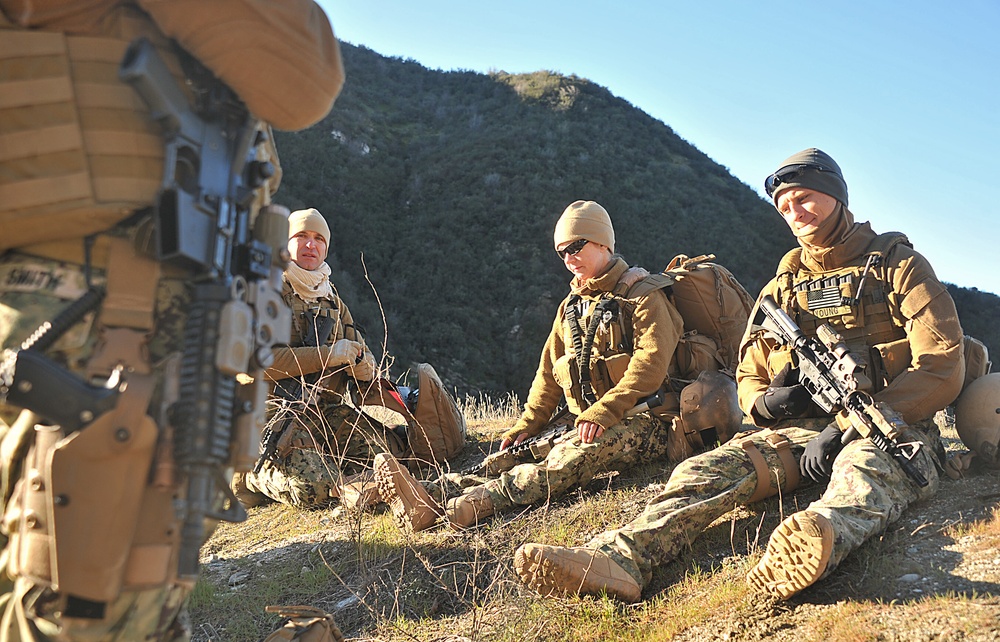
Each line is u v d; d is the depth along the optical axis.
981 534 3.14
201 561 4.71
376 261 42.16
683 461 4.16
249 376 1.95
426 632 3.40
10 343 1.76
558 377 4.81
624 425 4.52
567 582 3.26
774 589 2.99
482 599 3.52
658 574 3.54
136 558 1.71
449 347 37.50
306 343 5.20
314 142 48.34
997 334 30.88
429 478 5.29
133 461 1.67
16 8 1.80
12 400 1.66
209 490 1.74
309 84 1.96
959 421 3.84
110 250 1.79
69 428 1.65
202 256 1.79
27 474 1.70
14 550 1.71
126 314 1.76
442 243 43.78
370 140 52.50
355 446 5.34
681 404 4.53
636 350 4.50
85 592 1.64
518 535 4.06
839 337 3.73
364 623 3.65
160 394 1.76
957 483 3.71
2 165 1.76
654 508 3.57
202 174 1.83
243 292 1.88
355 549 4.29
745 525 3.73
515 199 46.34
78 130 1.78
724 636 2.89
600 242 4.67
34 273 1.82
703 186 52.38
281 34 1.88
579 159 50.47
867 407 3.47
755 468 3.71
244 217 1.96
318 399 5.17
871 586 2.95
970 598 2.72
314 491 5.05
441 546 4.12
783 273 4.13
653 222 46.47
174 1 1.80
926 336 3.63
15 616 1.73
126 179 1.79
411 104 61.31
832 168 3.90
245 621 3.85
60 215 1.77
